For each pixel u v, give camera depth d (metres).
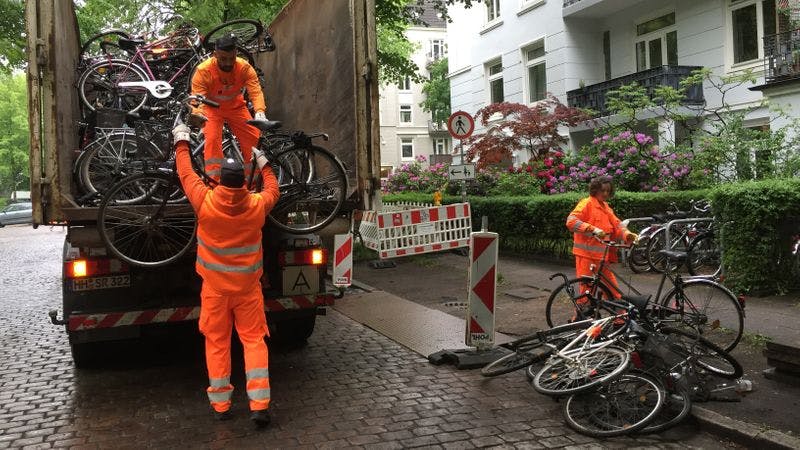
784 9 13.66
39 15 4.66
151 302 5.66
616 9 18.78
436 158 24.97
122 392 5.39
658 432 4.24
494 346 6.37
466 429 4.46
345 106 5.97
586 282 6.12
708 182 12.23
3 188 57.75
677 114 14.59
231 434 4.43
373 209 5.55
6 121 51.12
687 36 16.94
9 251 19.39
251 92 5.49
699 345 4.94
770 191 7.70
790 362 4.91
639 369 4.45
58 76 4.95
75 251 5.46
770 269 7.89
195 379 5.75
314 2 6.63
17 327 8.16
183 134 4.75
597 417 4.45
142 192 5.11
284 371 5.93
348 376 5.73
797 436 4.02
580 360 4.64
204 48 7.61
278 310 6.01
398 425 4.54
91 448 4.21
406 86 46.28
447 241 12.16
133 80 7.52
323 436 4.36
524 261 12.23
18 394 5.35
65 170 5.13
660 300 6.00
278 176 5.52
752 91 15.02
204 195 4.57
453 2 15.67
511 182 14.33
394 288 10.20
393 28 15.85
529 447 4.15
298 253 6.11
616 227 6.51
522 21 21.31
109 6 12.47
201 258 4.62
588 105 18.61
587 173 13.63
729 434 4.17
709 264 9.63
